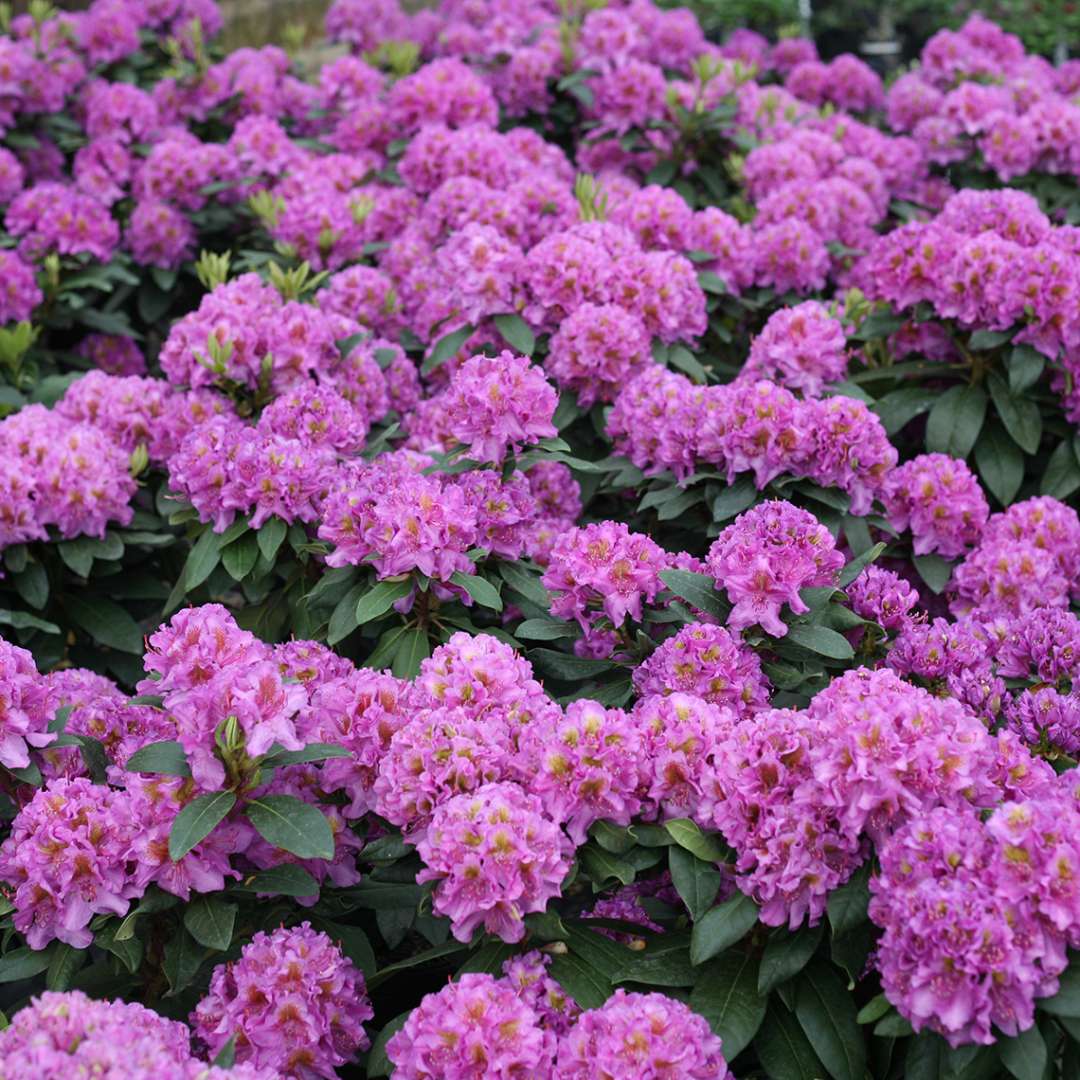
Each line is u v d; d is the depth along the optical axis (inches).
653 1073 77.2
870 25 263.3
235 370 109.0
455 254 112.1
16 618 102.3
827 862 80.7
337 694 86.2
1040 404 114.1
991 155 141.6
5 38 157.9
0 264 127.6
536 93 157.8
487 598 91.2
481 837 79.7
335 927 87.9
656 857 83.4
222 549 100.0
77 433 106.4
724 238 123.0
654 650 91.3
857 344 122.5
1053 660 91.4
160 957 87.4
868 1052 82.1
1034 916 76.4
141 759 81.7
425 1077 78.8
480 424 96.7
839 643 87.3
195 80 165.5
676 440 101.7
